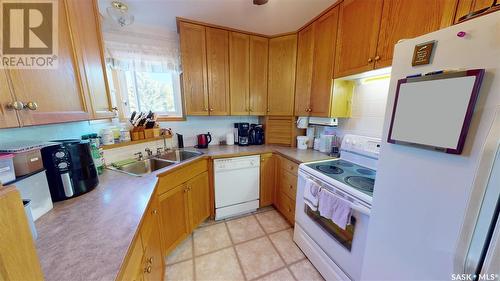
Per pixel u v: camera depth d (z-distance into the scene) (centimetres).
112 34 184
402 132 76
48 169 93
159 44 205
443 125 62
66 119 84
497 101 51
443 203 65
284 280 143
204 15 178
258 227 207
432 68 66
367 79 168
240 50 216
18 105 60
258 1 152
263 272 150
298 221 175
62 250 64
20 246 34
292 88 224
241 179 217
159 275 123
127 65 192
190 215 182
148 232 100
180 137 228
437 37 64
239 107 228
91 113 105
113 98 192
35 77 69
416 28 104
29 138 101
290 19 188
